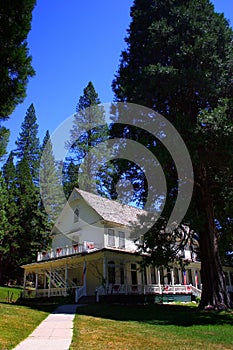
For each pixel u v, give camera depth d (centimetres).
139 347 780
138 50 1948
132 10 2081
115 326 1094
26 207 3950
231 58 1691
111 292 2288
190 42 1716
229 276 3756
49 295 2567
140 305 1942
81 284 2759
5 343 766
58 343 792
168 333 994
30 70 1390
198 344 841
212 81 1648
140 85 1716
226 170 1575
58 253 2722
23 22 1363
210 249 1741
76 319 1234
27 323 1090
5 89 1337
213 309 1602
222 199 1805
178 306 1942
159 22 1752
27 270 2950
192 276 3344
